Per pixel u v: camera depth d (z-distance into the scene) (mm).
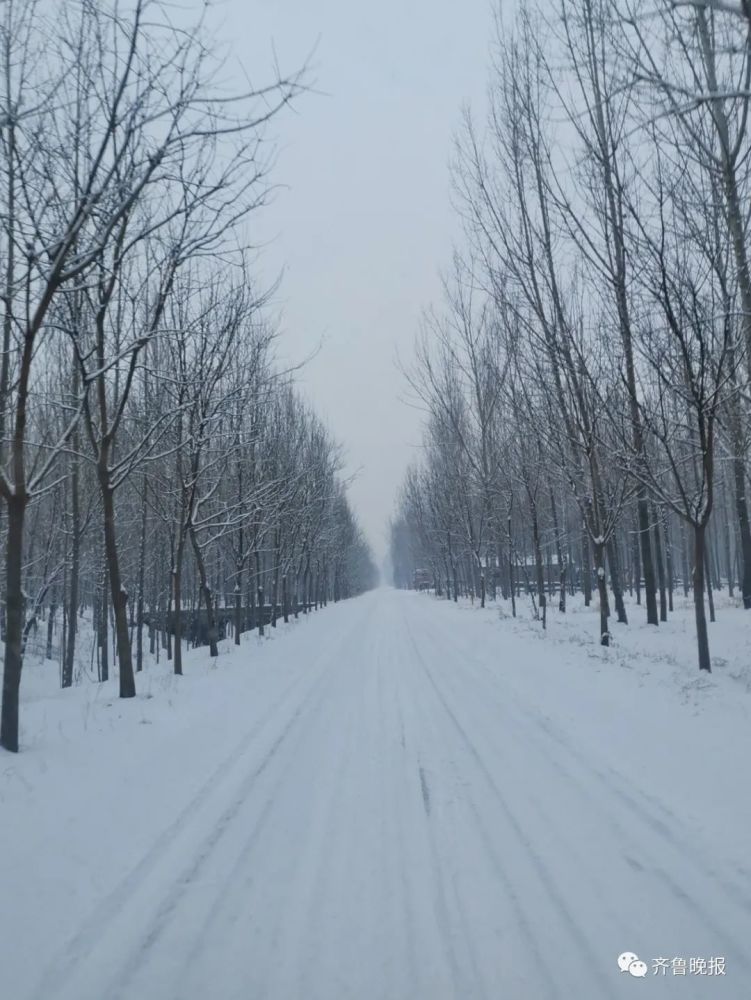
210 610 20875
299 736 9602
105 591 23188
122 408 12469
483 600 38344
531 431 23531
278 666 17234
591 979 3865
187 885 5113
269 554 35656
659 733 8469
